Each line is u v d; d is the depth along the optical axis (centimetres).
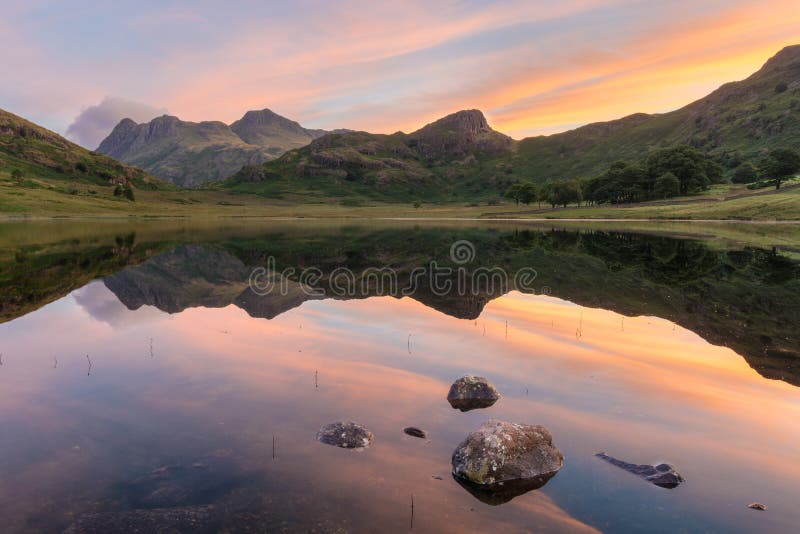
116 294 2256
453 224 11281
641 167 15738
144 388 972
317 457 704
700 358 1191
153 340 1367
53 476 640
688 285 2462
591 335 1413
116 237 6688
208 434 769
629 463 694
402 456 717
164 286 2514
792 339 1370
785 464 688
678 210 10650
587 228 8494
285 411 864
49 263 3597
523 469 666
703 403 906
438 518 568
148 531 527
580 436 783
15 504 576
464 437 780
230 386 988
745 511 582
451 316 1700
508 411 878
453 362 1156
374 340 1360
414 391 970
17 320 1667
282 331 1478
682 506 594
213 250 4928
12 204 12638
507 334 1424
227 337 1401
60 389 966
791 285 2445
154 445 730
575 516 578
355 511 577
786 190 10506
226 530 534
